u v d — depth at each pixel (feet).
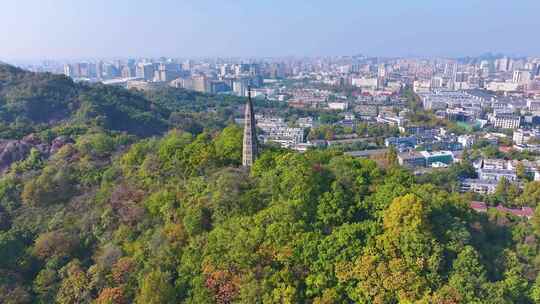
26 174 563.48
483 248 379.14
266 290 338.95
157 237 404.36
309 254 362.12
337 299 335.47
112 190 498.28
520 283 343.26
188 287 362.33
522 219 466.29
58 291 386.11
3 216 493.36
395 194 404.98
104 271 386.52
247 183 463.42
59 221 471.62
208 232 407.64
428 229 364.38
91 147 647.97
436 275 339.57
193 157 526.57
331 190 430.20
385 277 332.60
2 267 407.44
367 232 372.58
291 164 464.24
